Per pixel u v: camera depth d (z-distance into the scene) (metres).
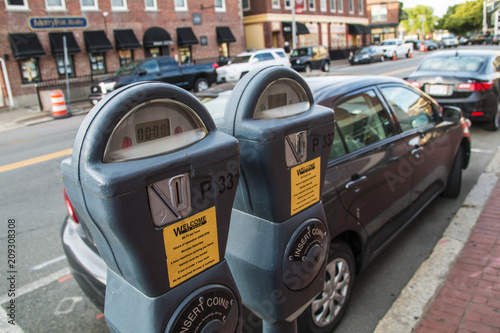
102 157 1.05
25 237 3.97
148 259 1.11
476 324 2.33
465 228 3.51
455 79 6.63
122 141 1.08
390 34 46.44
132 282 1.18
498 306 2.46
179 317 1.19
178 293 1.19
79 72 16.86
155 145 1.13
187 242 1.18
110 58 17.77
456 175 4.15
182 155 1.11
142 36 18.72
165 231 1.12
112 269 1.28
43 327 2.68
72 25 16.36
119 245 1.09
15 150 8.06
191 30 20.61
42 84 15.77
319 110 1.57
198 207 1.18
